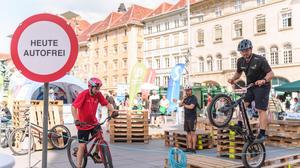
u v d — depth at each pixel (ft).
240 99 20.48
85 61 249.96
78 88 68.54
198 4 162.71
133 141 41.70
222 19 151.23
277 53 129.18
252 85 20.25
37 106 37.50
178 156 19.76
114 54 222.07
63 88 69.77
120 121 41.55
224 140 29.40
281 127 35.40
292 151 31.63
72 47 14.16
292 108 82.48
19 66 13.83
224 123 19.94
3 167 6.41
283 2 126.41
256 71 20.27
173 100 63.62
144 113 41.60
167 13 185.98
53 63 14.05
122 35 214.69
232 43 146.51
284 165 22.74
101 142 21.93
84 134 22.31
